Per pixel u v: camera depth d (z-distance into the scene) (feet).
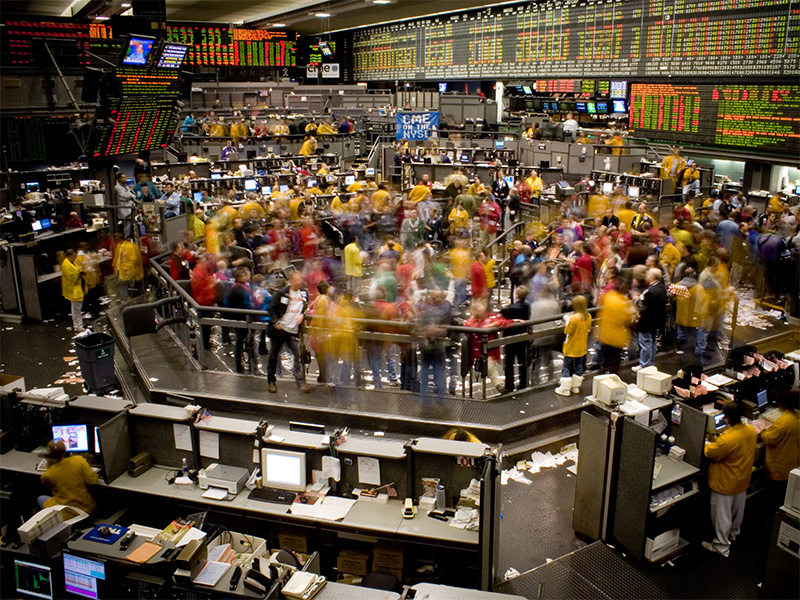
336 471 24.20
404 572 23.30
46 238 49.06
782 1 62.85
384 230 59.52
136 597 20.34
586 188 66.90
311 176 73.61
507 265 50.83
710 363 37.58
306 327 34.50
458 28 113.29
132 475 25.67
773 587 22.20
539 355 35.09
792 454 26.27
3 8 98.68
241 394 34.27
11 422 27.50
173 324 41.65
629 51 81.97
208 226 52.26
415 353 34.09
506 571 24.31
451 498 23.63
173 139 83.30
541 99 98.73
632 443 24.12
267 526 24.94
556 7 92.22
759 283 49.16
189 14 125.29
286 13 120.37
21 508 26.27
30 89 73.77
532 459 31.19
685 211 53.47
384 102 123.65
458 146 92.48
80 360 35.50
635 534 24.40
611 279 39.52
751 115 67.46
